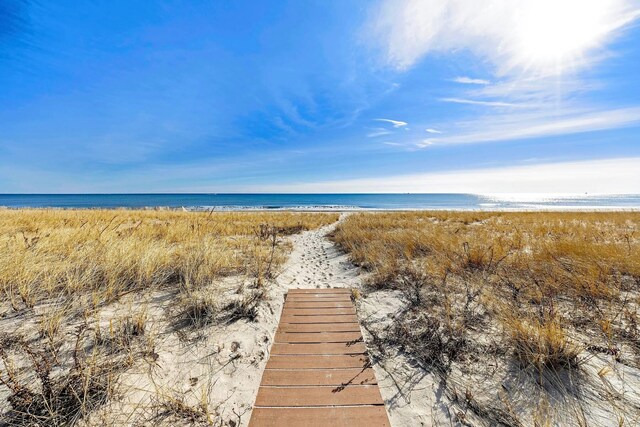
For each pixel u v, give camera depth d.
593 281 3.55
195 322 2.94
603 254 4.63
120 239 5.23
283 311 3.60
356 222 12.42
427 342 2.77
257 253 5.77
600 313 2.96
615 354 2.34
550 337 2.35
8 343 2.25
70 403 1.74
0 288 3.03
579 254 4.85
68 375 1.84
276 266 5.38
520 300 3.46
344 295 4.16
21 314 2.73
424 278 4.46
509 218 13.91
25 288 3.03
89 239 5.05
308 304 3.82
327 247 8.57
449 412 1.93
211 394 2.04
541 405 1.92
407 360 2.53
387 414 1.91
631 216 13.10
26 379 1.88
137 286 3.60
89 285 3.46
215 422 1.79
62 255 4.22
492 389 2.11
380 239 7.56
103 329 2.59
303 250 8.12
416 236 7.18
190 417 1.79
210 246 5.15
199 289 3.66
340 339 2.89
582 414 1.79
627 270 4.06
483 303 3.41
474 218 14.73
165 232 7.25
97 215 11.86
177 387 2.06
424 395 2.10
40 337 2.37
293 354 2.61
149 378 2.09
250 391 2.12
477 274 4.38
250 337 2.85
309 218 16.36
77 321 2.69
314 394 2.08
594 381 2.09
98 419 1.69
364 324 3.26
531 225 10.23
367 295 4.18
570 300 3.38
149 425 1.70
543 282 3.76
